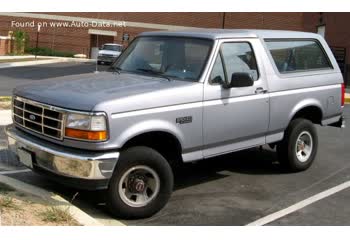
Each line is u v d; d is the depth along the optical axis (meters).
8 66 32.66
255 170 7.65
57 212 5.00
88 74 6.58
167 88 5.69
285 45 7.27
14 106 6.03
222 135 6.25
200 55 6.23
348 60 28.91
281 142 7.38
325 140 10.32
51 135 5.40
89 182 5.18
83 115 5.11
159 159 5.51
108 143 5.14
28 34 50.16
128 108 5.27
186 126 5.81
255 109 6.62
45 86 5.86
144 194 5.53
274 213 5.84
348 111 15.32
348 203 6.29
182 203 6.09
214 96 6.08
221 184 6.91
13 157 7.67
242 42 6.63
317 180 7.27
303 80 7.37
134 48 6.92
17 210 5.00
